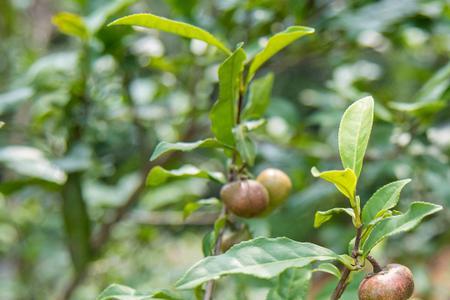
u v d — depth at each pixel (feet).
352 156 1.70
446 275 3.25
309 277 1.80
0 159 2.40
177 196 3.24
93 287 3.70
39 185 2.46
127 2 2.39
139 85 2.87
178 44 3.21
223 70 1.82
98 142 2.65
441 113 2.70
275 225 2.66
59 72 2.60
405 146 2.46
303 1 2.50
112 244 3.41
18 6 3.58
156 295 1.76
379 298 1.65
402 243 2.89
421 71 3.31
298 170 2.68
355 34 2.55
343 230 2.77
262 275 1.62
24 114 3.10
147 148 2.76
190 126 2.76
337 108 2.81
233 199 1.88
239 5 2.55
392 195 1.69
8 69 3.52
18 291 3.69
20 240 3.68
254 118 2.04
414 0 2.54
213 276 1.61
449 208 2.38
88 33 2.41
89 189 3.15
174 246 4.09
